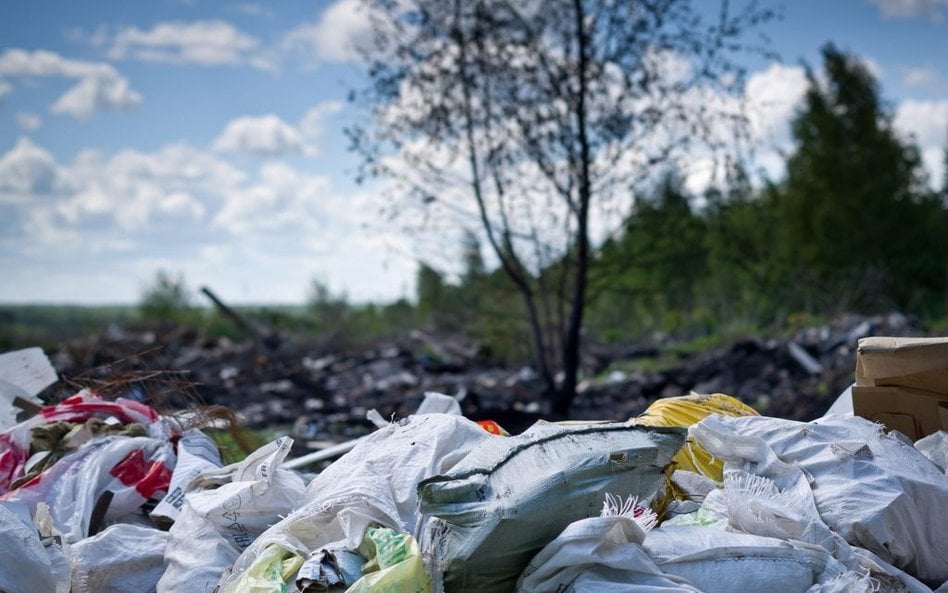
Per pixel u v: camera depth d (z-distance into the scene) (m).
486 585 2.34
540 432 2.59
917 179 24.84
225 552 2.70
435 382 13.08
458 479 2.42
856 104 24.31
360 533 2.44
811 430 2.84
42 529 2.79
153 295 26.14
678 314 20.86
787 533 2.48
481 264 10.06
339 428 8.34
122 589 2.77
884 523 2.52
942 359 2.93
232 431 4.12
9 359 4.45
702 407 3.30
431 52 9.29
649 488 2.46
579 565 2.23
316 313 25.66
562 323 10.01
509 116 9.31
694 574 2.29
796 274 20.50
